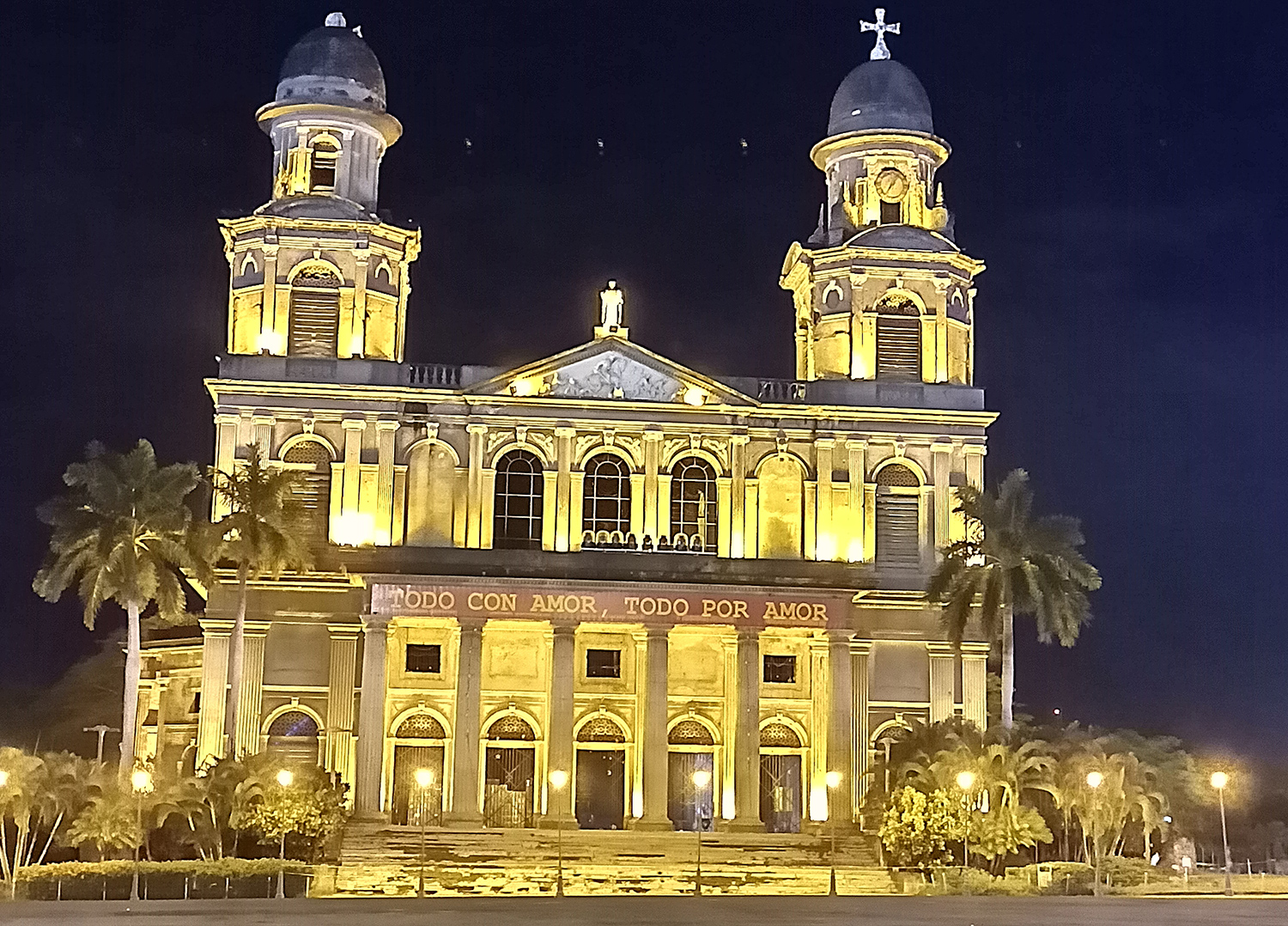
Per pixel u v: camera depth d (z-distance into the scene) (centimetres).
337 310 8119
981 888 6175
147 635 9438
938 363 8319
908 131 8538
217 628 7656
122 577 7044
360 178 8362
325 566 7738
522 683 7862
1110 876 6375
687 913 4444
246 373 7938
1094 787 6544
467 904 5038
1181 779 9119
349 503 7856
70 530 7125
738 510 8069
